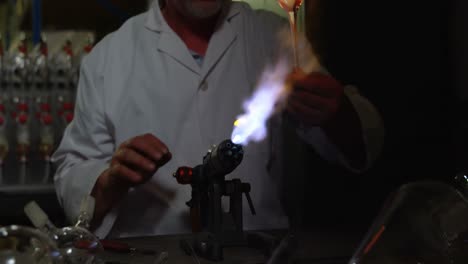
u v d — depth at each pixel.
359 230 1.01
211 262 1.12
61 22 3.13
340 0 1.22
